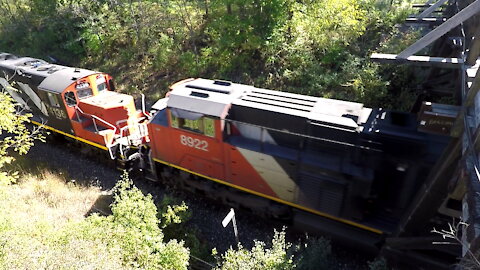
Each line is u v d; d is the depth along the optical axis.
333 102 7.63
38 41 21.22
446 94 9.44
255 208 8.71
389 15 14.22
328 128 6.89
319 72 13.05
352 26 13.06
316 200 7.57
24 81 12.17
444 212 5.96
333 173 6.99
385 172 6.73
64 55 20.97
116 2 18.66
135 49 18.27
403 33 13.24
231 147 7.94
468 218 3.77
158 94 16.11
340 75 12.56
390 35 13.62
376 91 11.34
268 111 7.38
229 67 15.05
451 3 10.02
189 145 8.66
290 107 7.47
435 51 10.84
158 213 8.52
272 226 8.82
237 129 8.02
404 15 14.02
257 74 14.80
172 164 9.49
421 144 6.20
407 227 6.16
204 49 15.72
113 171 11.33
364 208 7.11
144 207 7.27
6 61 13.23
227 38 14.20
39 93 11.63
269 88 13.98
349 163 6.97
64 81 11.04
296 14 13.40
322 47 13.29
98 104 11.05
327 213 7.61
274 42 13.74
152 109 10.02
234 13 14.16
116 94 11.95
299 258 6.59
